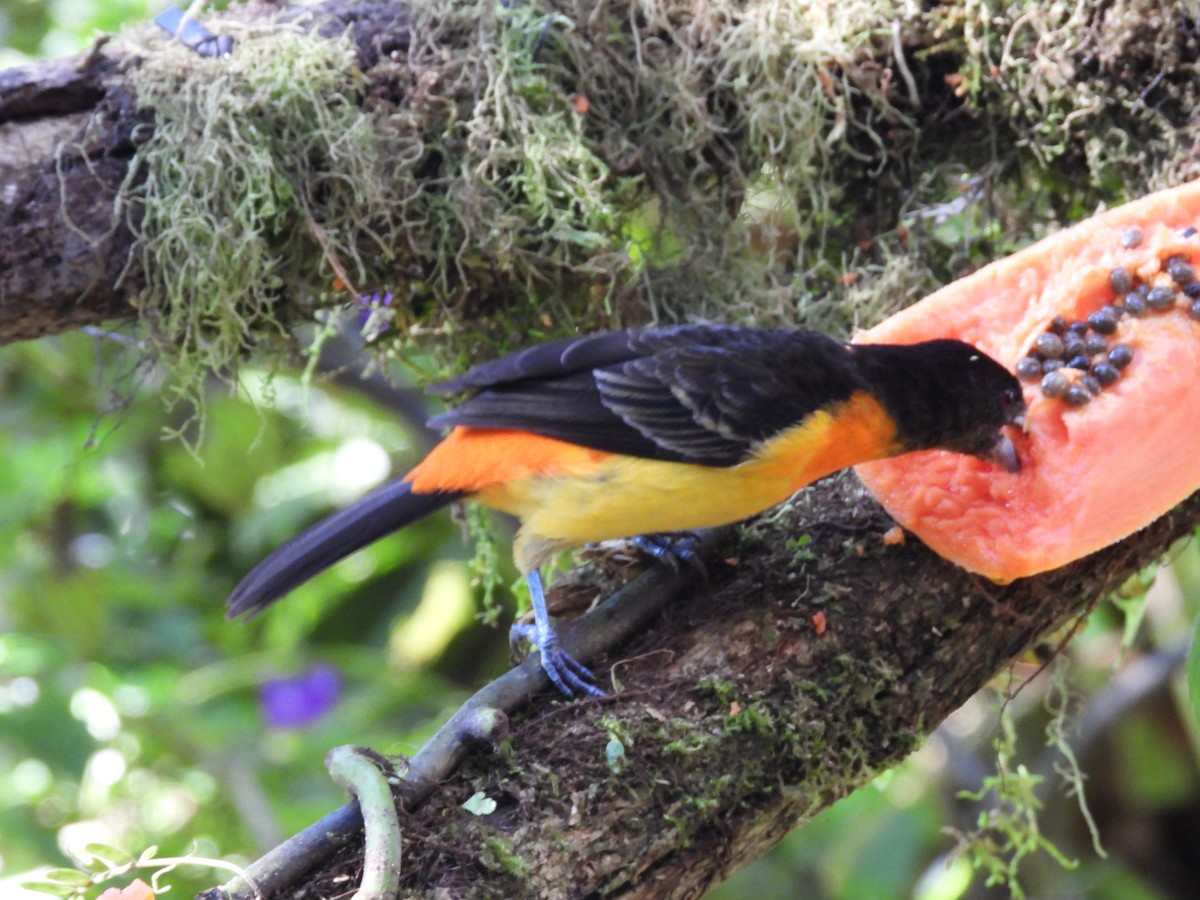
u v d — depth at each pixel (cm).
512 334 464
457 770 322
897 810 646
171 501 752
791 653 353
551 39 437
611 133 451
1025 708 644
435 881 302
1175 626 658
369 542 399
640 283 461
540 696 350
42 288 402
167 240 403
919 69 470
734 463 373
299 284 435
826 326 477
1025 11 450
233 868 297
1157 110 444
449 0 430
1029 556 362
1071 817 675
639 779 325
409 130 425
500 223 429
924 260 482
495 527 711
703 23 452
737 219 471
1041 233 488
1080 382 383
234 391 450
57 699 584
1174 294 384
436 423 391
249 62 410
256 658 675
